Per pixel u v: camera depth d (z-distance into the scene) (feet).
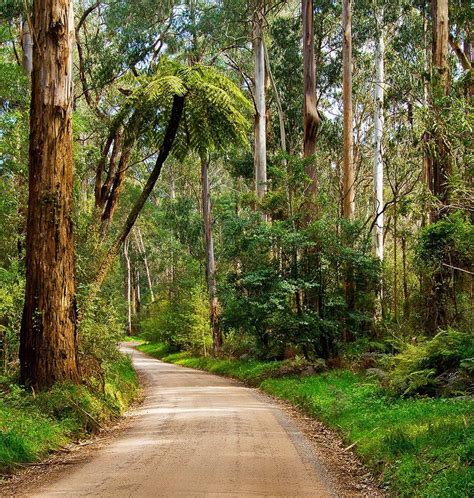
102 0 80.79
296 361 74.08
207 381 86.99
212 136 51.96
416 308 63.98
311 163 77.46
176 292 169.48
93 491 21.98
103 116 76.28
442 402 35.14
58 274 42.29
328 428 39.58
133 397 63.41
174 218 158.81
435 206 46.85
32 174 42.32
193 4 89.30
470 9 69.10
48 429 33.88
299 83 113.91
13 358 50.98
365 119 116.78
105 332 56.13
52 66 42.16
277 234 74.23
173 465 26.55
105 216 71.87
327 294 74.95
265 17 102.47
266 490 22.15
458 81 53.72
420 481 21.58
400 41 96.37
